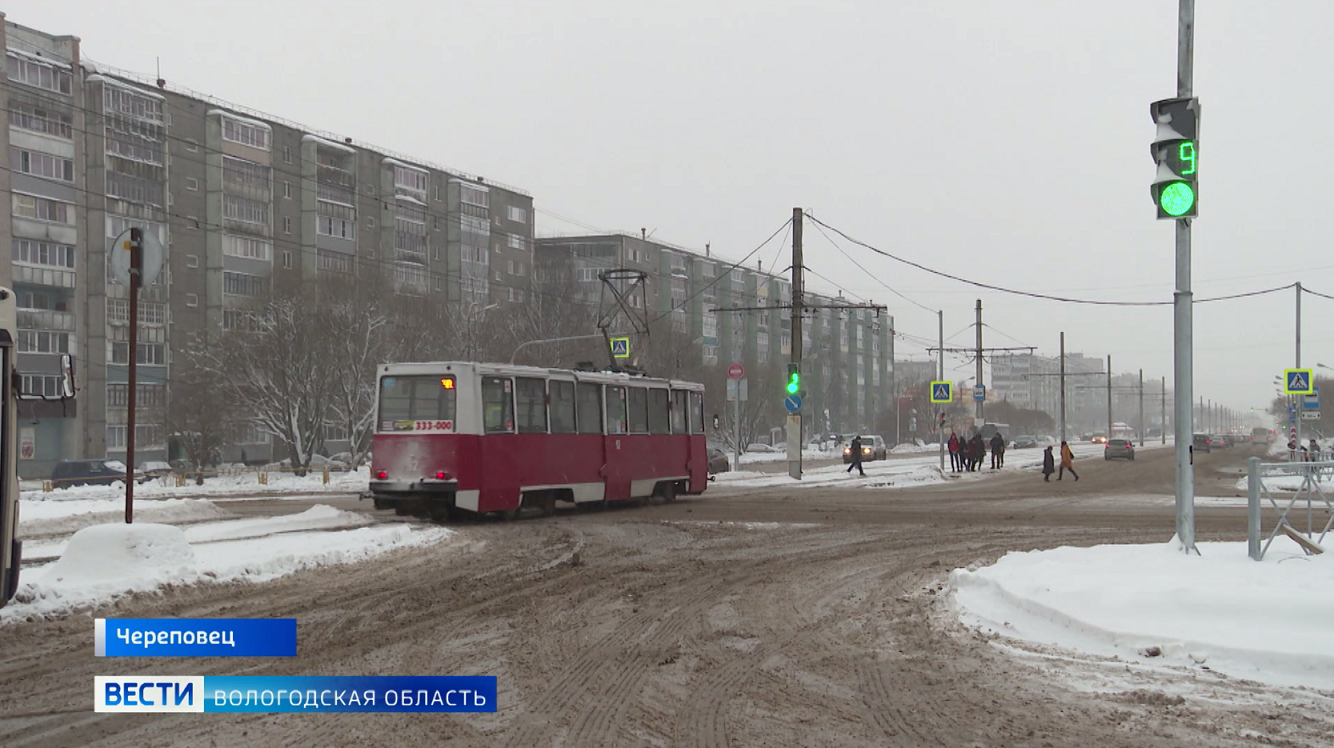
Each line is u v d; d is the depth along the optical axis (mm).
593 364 27250
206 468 55000
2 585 9469
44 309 57219
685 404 30172
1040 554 13664
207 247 65125
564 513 25328
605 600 12242
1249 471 12234
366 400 52562
